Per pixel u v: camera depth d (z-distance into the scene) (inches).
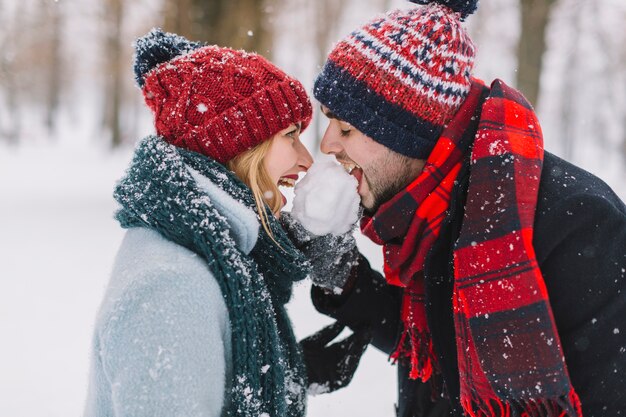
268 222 58.4
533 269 58.1
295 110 61.4
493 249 59.5
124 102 1151.0
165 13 259.6
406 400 79.4
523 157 62.6
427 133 67.0
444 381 67.9
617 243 59.9
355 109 67.3
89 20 584.4
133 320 47.9
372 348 155.1
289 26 534.9
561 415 57.7
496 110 65.4
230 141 58.2
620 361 58.8
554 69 876.0
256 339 53.2
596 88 925.2
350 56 67.7
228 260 52.7
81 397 124.0
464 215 62.4
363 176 70.4
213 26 256.4
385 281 81.7
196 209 52.6
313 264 68.7
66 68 1065.5
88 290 192.9
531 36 264.4
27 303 178.4
